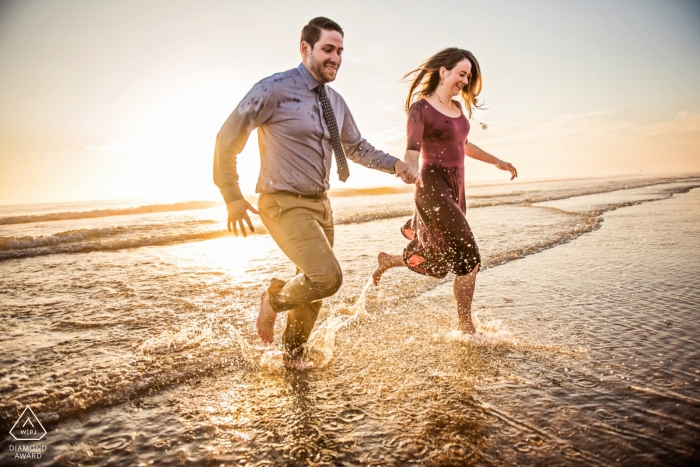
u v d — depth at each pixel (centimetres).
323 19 248
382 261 381
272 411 229
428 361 285
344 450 195
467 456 188
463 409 225
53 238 847
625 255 589
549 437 200
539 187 2886
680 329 329
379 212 1220
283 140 244
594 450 189
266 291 270
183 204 1950
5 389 244
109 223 1233
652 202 1322
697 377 253
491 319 361
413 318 370
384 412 225
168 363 281
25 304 412
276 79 241
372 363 284
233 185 243
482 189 3033
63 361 283
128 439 205
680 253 588
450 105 338
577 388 245
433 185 323
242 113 234
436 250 328
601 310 377
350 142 286
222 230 958
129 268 580
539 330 334
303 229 246
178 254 692
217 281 502
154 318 371
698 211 1044
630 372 261
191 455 193
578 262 561
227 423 218
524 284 468
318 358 294
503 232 802
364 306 398
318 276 241
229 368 281
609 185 2633
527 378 258
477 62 338
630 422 210
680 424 207
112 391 245
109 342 317
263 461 188
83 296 440
